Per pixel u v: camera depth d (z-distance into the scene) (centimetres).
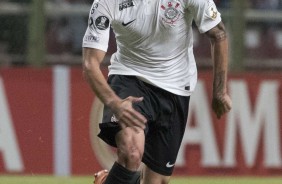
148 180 1823
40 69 2994
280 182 3058
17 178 2984
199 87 3108
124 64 1744
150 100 1742
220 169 3150
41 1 3256
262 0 3478
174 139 1800
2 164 2994
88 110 3019
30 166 3009
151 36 1700
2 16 3269
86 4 3422
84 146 3023
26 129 2997
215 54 1728
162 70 1739
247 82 3147
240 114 3147
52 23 3372
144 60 1728
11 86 2984
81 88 3012
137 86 1733
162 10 1678
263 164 3177
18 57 3272
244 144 3159
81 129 3020
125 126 1577
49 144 3012
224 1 3388
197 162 3127
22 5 3269
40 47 3253
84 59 1636
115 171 1661
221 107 1734
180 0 1688
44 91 3002
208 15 1708
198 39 3422
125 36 1700
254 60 3462
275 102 3170
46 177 3012
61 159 3020
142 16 1673
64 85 3005
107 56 3288
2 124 2989
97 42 1631
